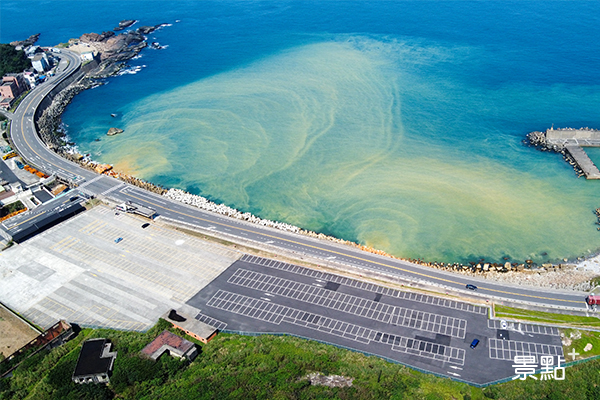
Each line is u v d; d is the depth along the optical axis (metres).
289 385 161.25
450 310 195.38
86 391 163.00
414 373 168.50
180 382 167.12
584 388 162.38
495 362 172.25
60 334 187.25
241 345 181.88
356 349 178.38
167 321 191.38
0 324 196.00
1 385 171.88
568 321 187.75
